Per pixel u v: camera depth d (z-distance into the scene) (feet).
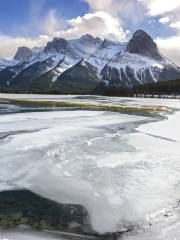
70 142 67.00
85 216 32.53
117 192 38.65
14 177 43.57
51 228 29.96
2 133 76.79
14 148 59.82
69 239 28.14
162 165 49.96
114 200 36.32
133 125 100.32
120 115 136.67
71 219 31.83
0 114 130.21
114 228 30.19
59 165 49.42
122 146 64.03
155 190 39.24
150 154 57.26
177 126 98.99
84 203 35.70
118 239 28.32
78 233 29.22
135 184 41.27
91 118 119.44
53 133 78.02
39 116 122.83
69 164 50.06
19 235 28.43
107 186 40.68
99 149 60.85
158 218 31.89
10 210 33.42
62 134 77.00
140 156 55.67
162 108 185.88
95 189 39.70
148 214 32.76
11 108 170.19
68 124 98.17
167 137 76.02
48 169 47.26
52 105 201.16
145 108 182.39
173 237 28.19
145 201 35.94
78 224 30.83
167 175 44.91
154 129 90.89
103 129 88.38
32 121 104.63
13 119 110.11
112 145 64.80
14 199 36.35
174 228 29.78
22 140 67.56
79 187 40.32
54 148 60.64
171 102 287.89
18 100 251.60
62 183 41.65
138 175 44.86
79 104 211.20
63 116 124.67
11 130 82.28
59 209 34.06
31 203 35.37
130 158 54.24
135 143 67.41
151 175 44.88
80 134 77.92
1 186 40.24
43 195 37.81
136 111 163.22
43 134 76.02
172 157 55.16
